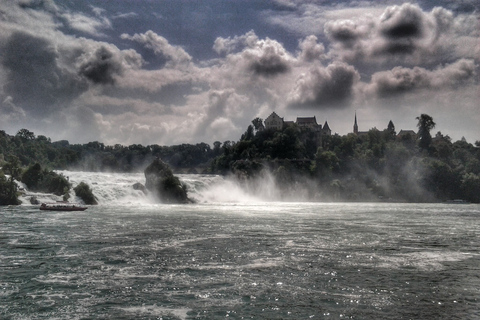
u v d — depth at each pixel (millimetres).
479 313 21281
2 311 21141
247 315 20734
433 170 179250
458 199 175625
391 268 31203
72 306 21938
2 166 106500
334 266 31672
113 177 124062
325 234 49875
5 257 34062
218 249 38438
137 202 111125
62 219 63875
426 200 175250
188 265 31578
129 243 41344
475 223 68062
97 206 96750
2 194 91812
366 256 35844
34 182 104188
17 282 26500
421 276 28766
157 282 26656
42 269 30016
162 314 20812
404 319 20391
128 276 28141
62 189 102625
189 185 142000
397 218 77812
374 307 22047
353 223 65062
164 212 82250
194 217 71562
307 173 186875
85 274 28641
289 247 39938
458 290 25328
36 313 20906
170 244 41031
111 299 23156
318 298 23516
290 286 25875
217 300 23047
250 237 46438
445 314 21078
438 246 41844
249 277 28047
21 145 188625
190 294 24094
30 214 71625
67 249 37781
